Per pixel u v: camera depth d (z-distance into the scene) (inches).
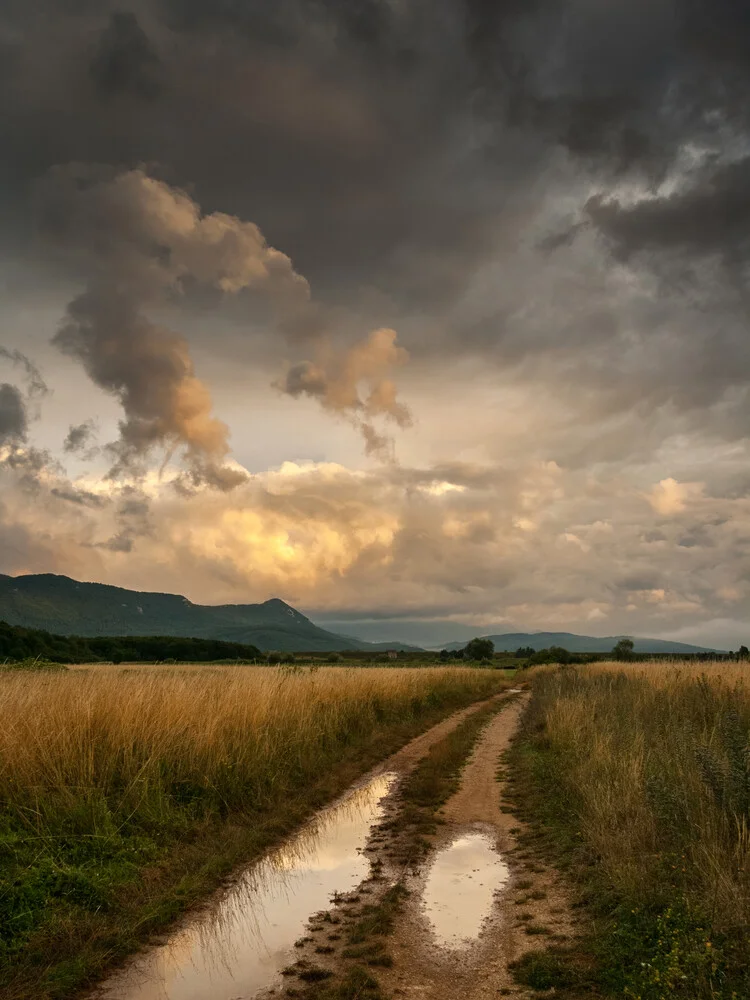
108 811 327.3
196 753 410.6
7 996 194.5
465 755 619.8
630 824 297.6
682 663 1122.0
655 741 452.1
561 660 3250.5
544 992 191.6
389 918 250.2
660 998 172.2
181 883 283.0
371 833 372.2
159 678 598.2
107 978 210.1
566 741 534.9
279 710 557.3
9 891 244.8
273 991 198.8
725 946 194.2
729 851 254.5
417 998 191.2
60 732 366.3
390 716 790.5
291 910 263.0
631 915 227.9
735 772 299.0
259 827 366.6
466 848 343.6
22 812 311.4
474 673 1662.2
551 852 324.2
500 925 243.8
